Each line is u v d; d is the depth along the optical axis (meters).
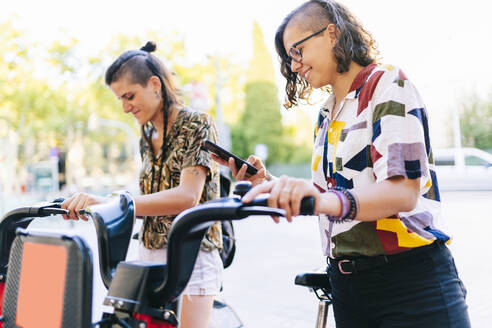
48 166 25.95
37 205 1.31
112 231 1.09
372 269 1.33
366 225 1.31
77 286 0.91
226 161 1.67
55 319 0.95
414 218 1.30
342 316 1.46
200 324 1.76
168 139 1.81
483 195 12.27
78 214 1.22
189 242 0.97
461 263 5.53
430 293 1.28
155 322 0.96
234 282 5.48
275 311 4.41
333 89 1.43
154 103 1.81
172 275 0.95
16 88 20.45
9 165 26.72
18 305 1.06
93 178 34.94
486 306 4.06
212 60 25.44
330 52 1.37
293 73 1.64
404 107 1.19
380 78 1.25
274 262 6.40
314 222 10.16
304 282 1.63
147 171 1.88
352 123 1.31
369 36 1.42
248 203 0.87
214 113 25.33
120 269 0.99
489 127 22.19
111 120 26.44
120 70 1.77
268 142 32.88
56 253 0.96
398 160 1.12
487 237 6.82
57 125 26.19
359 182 1.29
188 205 1.63
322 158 1.45
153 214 1.59
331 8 1.36
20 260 1.07
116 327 0.95
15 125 23.19
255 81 33.03
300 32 1.38
